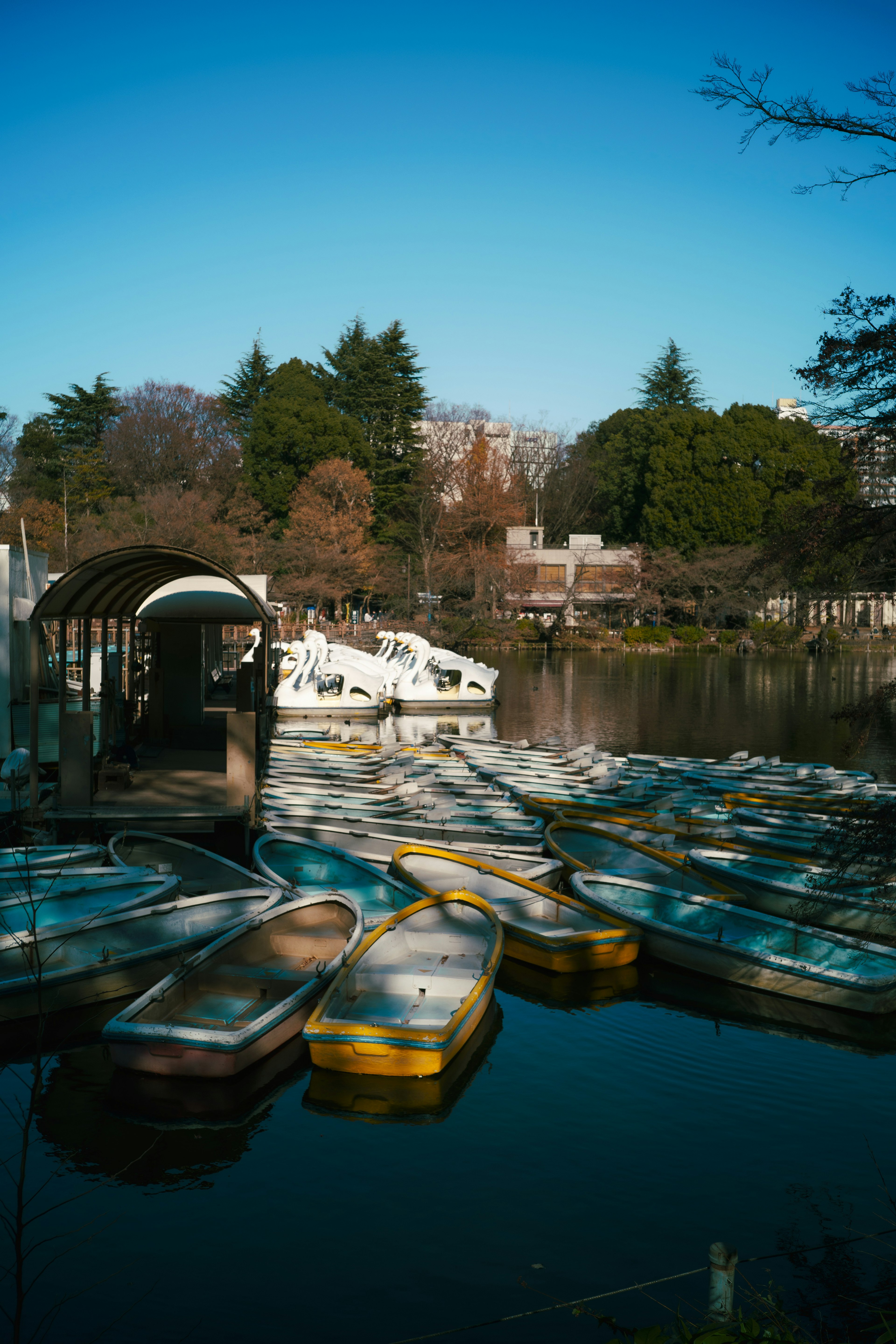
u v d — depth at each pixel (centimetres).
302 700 3594
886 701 849
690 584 7338
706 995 1158
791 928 1191
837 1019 1073
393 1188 768
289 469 7594
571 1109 892
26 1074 948
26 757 1720
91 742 1485
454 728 3462
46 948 1030
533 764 2438
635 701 4272
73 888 1212
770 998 1120
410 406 8375
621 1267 679
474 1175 784
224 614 1931
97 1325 625
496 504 7600
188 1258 688
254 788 1505
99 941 1070
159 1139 838
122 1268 678
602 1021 1084
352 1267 678
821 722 3603
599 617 7931
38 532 5662
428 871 1436
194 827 1491
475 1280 666
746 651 7006
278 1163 802
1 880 1197
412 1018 972
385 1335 615
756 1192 766
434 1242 704
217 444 7950
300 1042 984
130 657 2027
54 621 1958
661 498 7475
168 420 7581
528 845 1597
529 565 7406
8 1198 754
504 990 1170
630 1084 940
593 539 8100
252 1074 916
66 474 6944
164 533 6003
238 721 1491
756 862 1454
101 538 5816
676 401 9125
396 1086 904
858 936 1298
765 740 3175
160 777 1741
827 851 1305
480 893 1370
